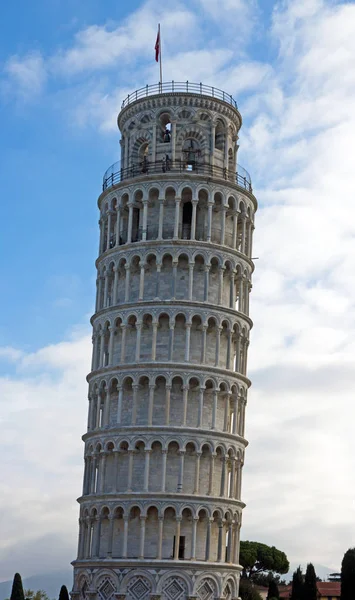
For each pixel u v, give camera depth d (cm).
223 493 9462
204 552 9281
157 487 9294
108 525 9381
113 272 10212
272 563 18062
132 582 9031
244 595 15238
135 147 10638
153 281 9881
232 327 9906
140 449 9431
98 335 10219
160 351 9669
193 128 10431
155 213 10062
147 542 9188
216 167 10406
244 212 10344
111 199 10406
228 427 9700
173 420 9475
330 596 16750
